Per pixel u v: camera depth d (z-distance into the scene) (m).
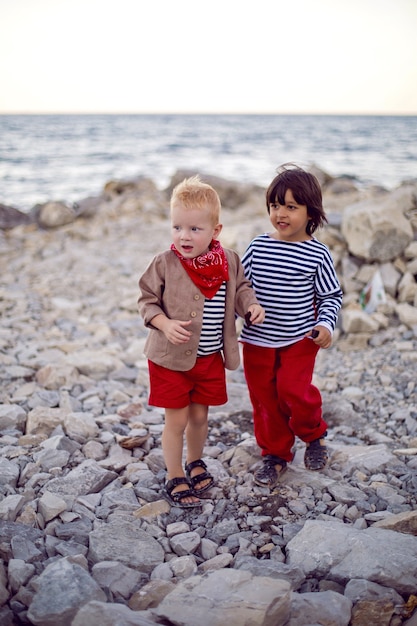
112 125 88.69
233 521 2.67
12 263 8.36
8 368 4.45
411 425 3.63
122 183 14.59
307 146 47.84
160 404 2.72
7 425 3.57
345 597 2.11
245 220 11.03
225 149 44.94
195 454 2.96
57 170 27.23
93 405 3.93
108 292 6.95
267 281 2.80
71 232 10.27
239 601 1.97
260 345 2.85
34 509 2.68
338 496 2.85
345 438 3.53
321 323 2.73
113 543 2.43
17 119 117.38
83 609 1.91
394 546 2.32
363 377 4.39
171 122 105.75
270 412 2.93
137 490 2.88
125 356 4.88
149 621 1.92
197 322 2.62
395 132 71.38
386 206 5.75
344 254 5.99
